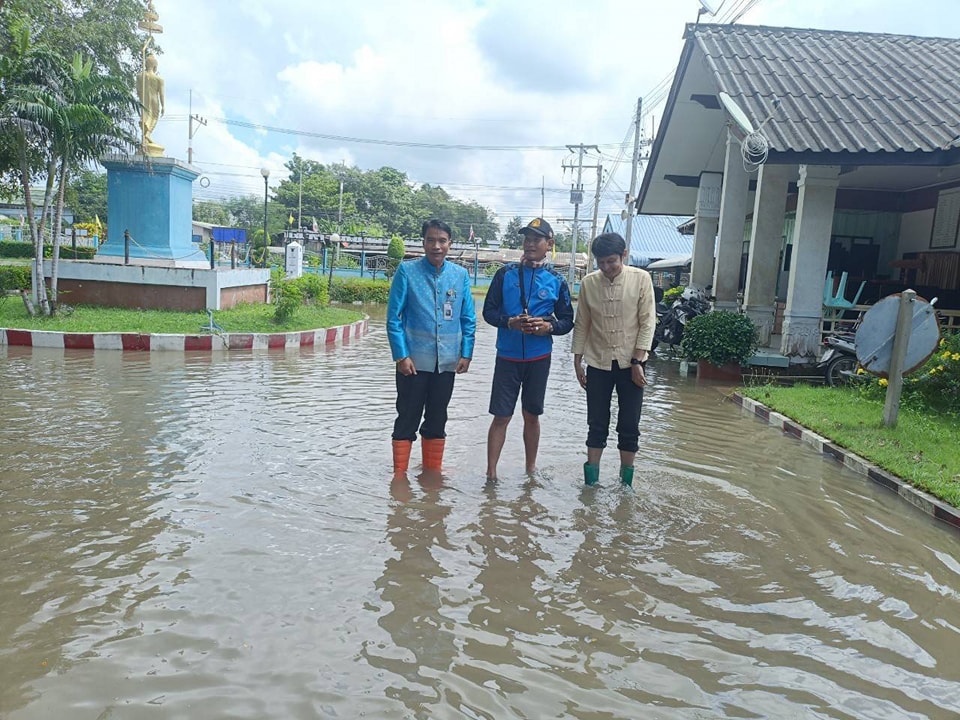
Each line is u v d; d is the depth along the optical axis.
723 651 2.81
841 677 2.66
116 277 13.32
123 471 4.68
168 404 6.77
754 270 10.70
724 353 10.08
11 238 39.81
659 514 4.31
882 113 9.44
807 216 9.87
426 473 4.92
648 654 2.77
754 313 10.76
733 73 10.60
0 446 5.16
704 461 5.61
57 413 6.23
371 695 2.43
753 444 6.30
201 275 13.40
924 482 4.83
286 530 3.80
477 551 3.64
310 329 12.82
